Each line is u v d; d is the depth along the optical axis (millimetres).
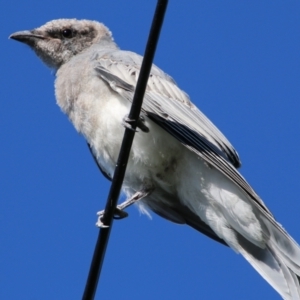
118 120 11992
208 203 12094
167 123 11812
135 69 12570
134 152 12133
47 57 14844
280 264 11531
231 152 12281
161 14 8945
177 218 13219
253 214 11711
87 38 14867
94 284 9711
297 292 11242
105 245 9789
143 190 12570
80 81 12727
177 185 12383
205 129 12172
